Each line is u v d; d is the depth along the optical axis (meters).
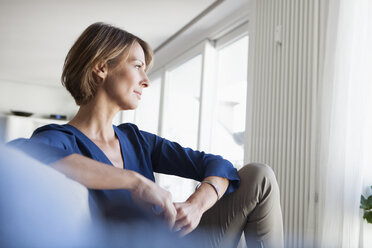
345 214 1.64
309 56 2.10
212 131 3.63
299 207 2.04
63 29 4.15
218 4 3.17
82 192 0.43
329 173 1.75
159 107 4.87
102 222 0.44
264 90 2.55
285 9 2.41
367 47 1.70
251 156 2.60
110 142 0.91
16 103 7.09
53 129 0.79
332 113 1.78
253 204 0.90
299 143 2.11
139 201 0.70
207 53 3.72
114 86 0.89
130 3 3.39
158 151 1.05
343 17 1.79
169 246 0.56
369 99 1.69
